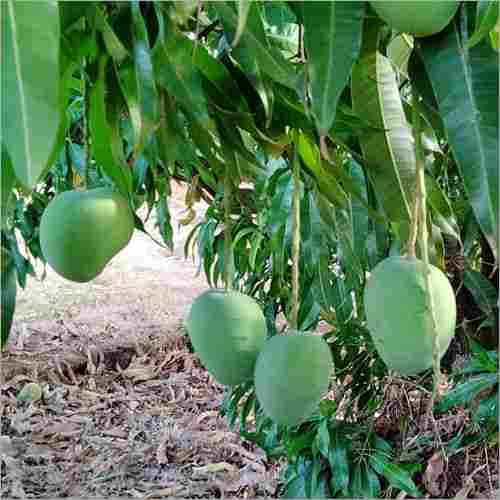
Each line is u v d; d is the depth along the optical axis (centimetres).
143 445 235
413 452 155
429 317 55
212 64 64
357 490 149
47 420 250
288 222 109
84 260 62
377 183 64
